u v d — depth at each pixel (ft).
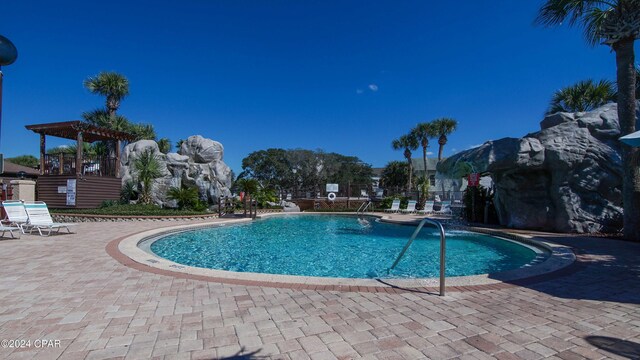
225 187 89.56
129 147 77.00
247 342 10.39
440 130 117.29
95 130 57.62
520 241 34.27
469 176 52.65
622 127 31.63
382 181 169.78
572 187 37.58
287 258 30.83
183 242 39.14
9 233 35.32
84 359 9.28
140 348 9.96
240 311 13.03
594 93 58.03
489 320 12.23
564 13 32.89
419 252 33.06
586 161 36.91
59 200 55.16
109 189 60.18
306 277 17.95
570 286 16.65
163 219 54.03
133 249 25.98
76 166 54.75
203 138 94.22
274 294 15.17
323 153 167.73
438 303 14.08
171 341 10.43
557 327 11.59
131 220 52.16
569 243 29.55
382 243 39.04
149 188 65.16
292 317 12.44
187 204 65.26
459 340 10.59
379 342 10.43
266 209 81.76
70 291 15.43
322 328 11.48
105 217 51.11
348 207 92.79
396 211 78.38
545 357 9.52
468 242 38.32
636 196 31.01
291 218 70.49
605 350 9.93
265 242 39.78
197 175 81.05
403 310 13.23
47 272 18.92
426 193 92.12
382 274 25.09
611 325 11.77
